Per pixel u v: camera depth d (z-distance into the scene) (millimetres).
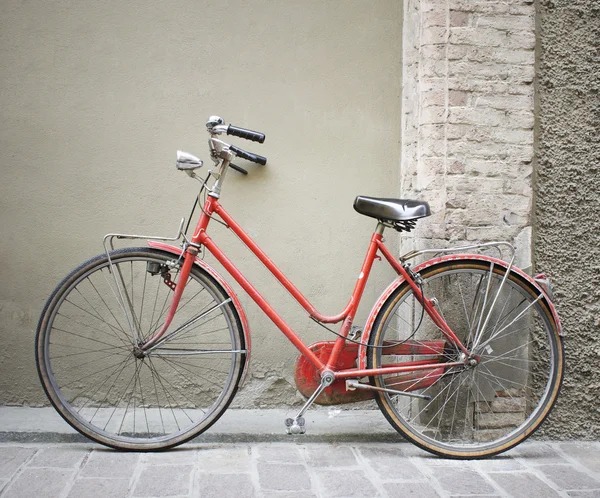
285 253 3213
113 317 3156
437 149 2959
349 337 2820
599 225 3078
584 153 3072
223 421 3068
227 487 2340
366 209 2701
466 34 2957
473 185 2973
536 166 3049
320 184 3221
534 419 2826
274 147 3189
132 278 3139
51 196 3096
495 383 2996
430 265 2791
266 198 3195
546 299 2807
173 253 2723
